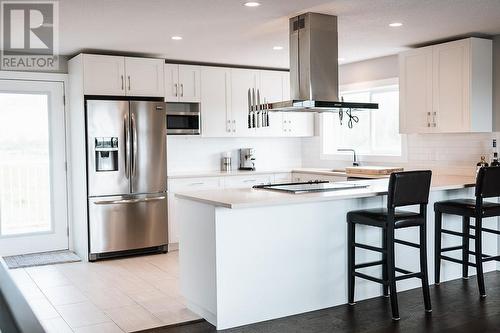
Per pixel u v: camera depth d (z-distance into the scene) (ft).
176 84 20.83
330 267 13.17
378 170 18.74
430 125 17.66
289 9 13.34
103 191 18.67
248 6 12.98
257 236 12.02
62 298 14.08
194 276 12.57
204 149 23.02
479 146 17.37
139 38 16.79
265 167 24.75
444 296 13.87
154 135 19.49
